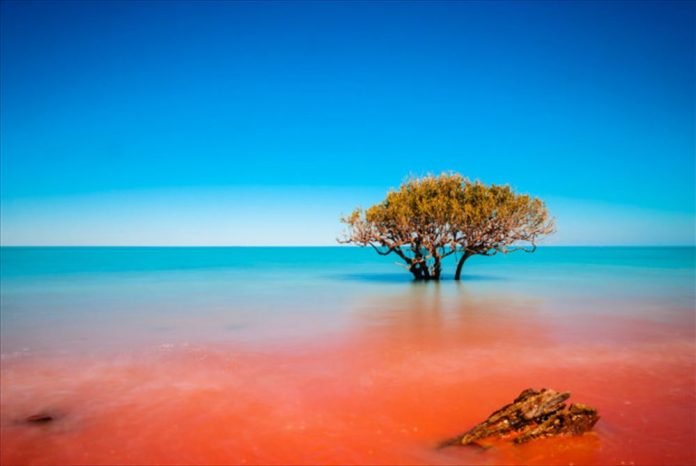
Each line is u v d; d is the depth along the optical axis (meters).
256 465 6.59
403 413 8.45
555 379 10.37
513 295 27.36
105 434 7.65
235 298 26.53
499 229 33.53
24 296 27.62
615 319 18.59
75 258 110.56
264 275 47.91
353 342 14.43
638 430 7.53
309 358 12.41
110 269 59.06
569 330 16.22
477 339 14.80
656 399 8.98
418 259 36.69
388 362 11.97
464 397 9.27
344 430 7.75
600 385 9.90
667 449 6.86
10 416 8.44
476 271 53.03
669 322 17.84
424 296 27.09
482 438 7.19
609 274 46.66
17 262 82.94
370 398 9.26
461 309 21.62
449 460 6.67
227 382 10.35
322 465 6.57
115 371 11.27
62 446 7.24
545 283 35.34
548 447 6.92
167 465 6.61
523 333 15.76
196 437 7.51
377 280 39.84
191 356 12.70
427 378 10.54
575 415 7.34
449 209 33.44
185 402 9.09
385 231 36.34
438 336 15.28
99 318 19.36
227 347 13.81
